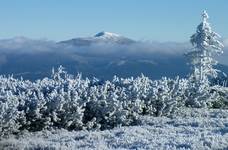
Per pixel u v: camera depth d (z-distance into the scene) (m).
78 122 23.19
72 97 23.31
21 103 22.17
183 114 27.59
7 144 19.19
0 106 20.91
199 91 30.08
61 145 18.45
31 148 18.36
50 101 22.66
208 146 17.06
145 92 26.64
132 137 19.73
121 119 24.41
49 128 22.56
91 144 18.56
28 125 22.11
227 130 20.95
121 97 25.25
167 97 27.25
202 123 23.45
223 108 31.69
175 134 20.20
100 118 24.14
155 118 25.77
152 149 16.81
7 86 25.81
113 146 18.28
